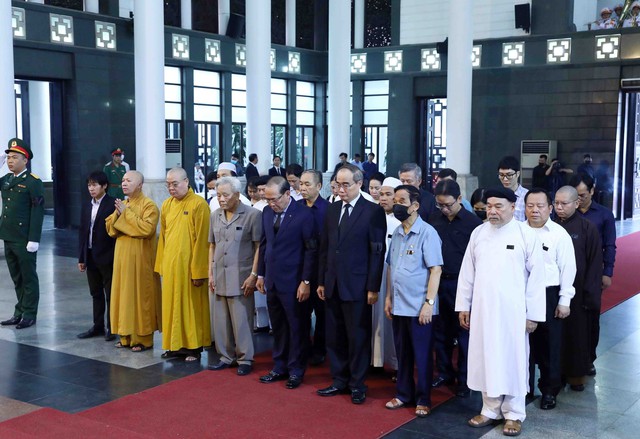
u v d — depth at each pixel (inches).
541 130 738.8
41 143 791.7
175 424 206.2
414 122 820.0
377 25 859.4
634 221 720.3
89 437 191.5
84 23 649.0
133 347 282.4
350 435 199.0
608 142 705.6
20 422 202.5
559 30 728.3
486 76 762.2
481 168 772.6
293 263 237.6
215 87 782.5
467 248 211.0
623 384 246.2
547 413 218.5
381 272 222.7
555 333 219.5
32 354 277.6
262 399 227.6
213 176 326.0
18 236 313.4
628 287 408.2
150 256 283.0
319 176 252.5
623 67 695.7
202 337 270.8
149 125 573.9
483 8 776.9
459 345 231.5
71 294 385.1
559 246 215.5
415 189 214.8
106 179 292.7
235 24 780.0
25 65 611.2
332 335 231.8
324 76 882.1
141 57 571.2
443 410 219.9
